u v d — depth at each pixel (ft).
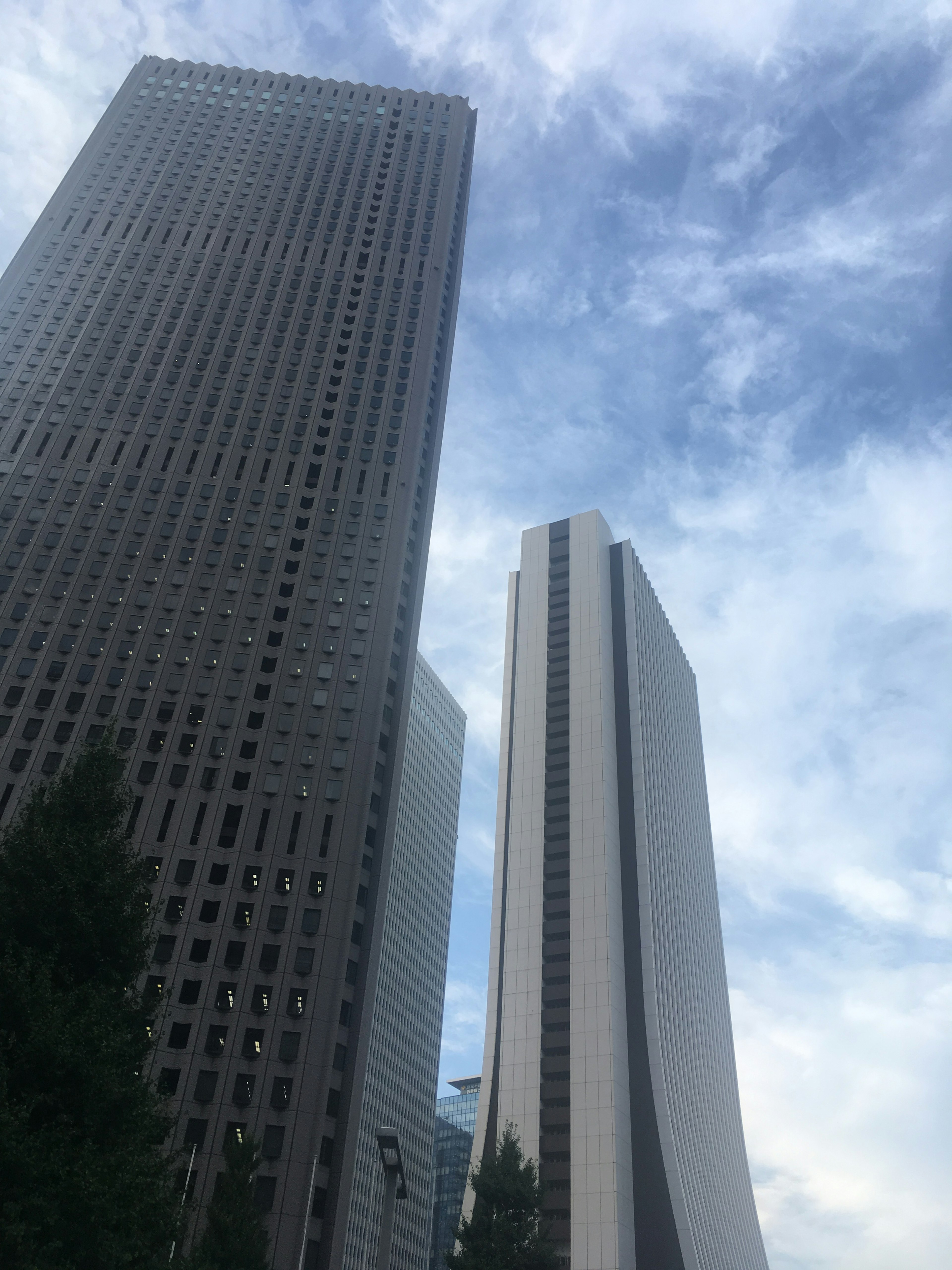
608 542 595.88
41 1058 93.40
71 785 121.39
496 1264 179.42
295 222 401.90
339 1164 225.97
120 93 440.45
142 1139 98.63
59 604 288.92
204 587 299.79
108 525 306.14
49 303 359.87
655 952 461.78
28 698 270.26
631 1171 401.49
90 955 108.58
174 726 272.92
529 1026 432.25
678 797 581.94
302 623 298.76
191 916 245.24
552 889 468.75
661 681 603.26
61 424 325.42
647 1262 382.42
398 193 422.82
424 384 361.30
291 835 262.06
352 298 380.17
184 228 391.04
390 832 276.62
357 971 253.44
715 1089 537.65
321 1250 215.92
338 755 276.62
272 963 242.99
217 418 336.49
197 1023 231.91
